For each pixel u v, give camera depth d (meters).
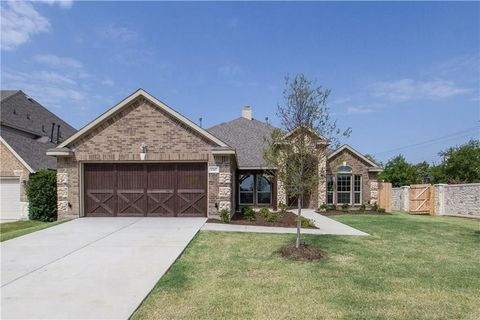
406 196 26.30
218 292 6.73
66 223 14.49
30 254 9.48
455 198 21.91
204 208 16.34
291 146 10.13
